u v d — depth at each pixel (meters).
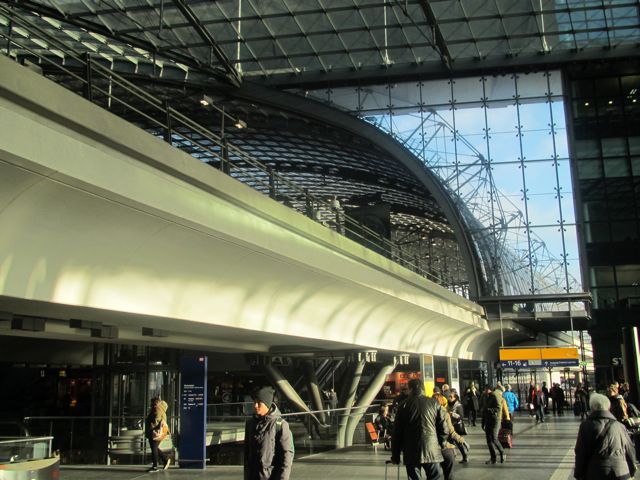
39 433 17.59
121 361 20.72
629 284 43.03
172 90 46.00
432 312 26.62
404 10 34.84
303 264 15.34
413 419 8.70
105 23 37.97
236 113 48.88
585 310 39.72
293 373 36.16
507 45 40.97
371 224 34.12
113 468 14.86
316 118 44.94
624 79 44.69
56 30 38.19
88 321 14.27
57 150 8.28
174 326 15.12
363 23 38.59
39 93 8.25
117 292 11.42
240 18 37.88
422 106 43.16
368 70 43.56
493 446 15.45
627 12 37.34
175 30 39.22
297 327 18.27
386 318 23.39
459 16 37.66
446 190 41.88
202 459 14.68
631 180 43.72
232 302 14.74
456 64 42.56
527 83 42.53
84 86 10.03
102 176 9.07
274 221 14.38
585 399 31.69
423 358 26.50
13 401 29.36
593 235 43.66
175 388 20.81
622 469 6.72
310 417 17.94
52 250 9.64
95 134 9.21
